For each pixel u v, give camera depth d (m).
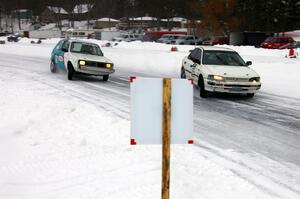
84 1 145.50
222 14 59.78
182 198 5.09
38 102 10.85
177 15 119.38
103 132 8.05
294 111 11.23
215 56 13.75
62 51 17.44
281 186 5.66
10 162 6.68
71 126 8.55
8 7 141.88
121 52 33.00
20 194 5.43
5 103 10.93
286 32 62.44
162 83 4.11
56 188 5.57
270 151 7.38
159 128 4.13
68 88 13.98
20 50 36.19
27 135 8.14
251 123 9.65
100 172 6.04
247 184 5.60
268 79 17.50
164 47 40.34
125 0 142.75
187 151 6.96
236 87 12.59
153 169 6.04
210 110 11.06
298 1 61.88
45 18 139.38
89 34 77.31
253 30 61.16
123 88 14.47
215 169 6.11
